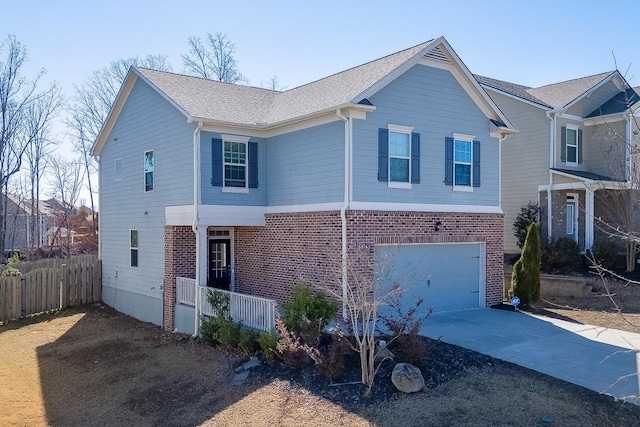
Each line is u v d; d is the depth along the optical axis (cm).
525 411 849
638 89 2506
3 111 3528
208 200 1575
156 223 1781
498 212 1739
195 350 1370
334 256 1398
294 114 1553
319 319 1116
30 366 1393
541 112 2312
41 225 5322
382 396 926
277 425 878
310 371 1051
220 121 1566
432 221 1552
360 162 1400
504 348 1164
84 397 1141
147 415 1009
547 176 2278
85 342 1588
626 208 1908
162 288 1730
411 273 1516
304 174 1536
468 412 854
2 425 995
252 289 1733
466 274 1667
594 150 2353
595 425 800
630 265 2009
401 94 1498
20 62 3622
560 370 1019
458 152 1644
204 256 1552
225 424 913
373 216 1415
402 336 1077
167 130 1725
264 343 1146
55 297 2044
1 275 1988
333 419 870
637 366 1035
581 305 1689
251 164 1667
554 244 2127
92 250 3834
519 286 1686
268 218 1669
